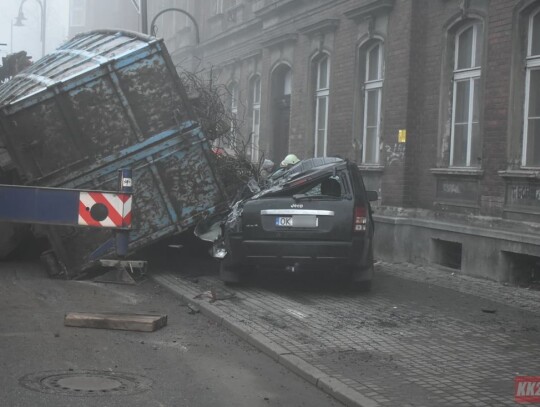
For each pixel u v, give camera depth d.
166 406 4.76
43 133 9.05
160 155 9.33
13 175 10.12
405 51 12.23
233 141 11.50
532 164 9.95
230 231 8.77
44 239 10.60
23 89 9.48
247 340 6.71
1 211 8.76
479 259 10.37
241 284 9.40
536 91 9.93
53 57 10.48
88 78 8.99
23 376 5.27
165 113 9.30
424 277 10.48
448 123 11.66
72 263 9.30
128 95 9.14
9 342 6.23
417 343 6.58
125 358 5.93
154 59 9.16
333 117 14.92
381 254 12.34
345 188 8.58
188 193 9.52
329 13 15.25
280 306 8.11
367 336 6.81
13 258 10.75
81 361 5.76
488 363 5.93
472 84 11.23
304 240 8.47
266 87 18.84
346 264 8.53
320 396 5.20
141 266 9.52
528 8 9.89
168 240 11.06
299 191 8.62
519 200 9.96
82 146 9.12
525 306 8.45
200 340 6.71
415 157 12.27
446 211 11.45
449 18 11.48
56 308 7.72
